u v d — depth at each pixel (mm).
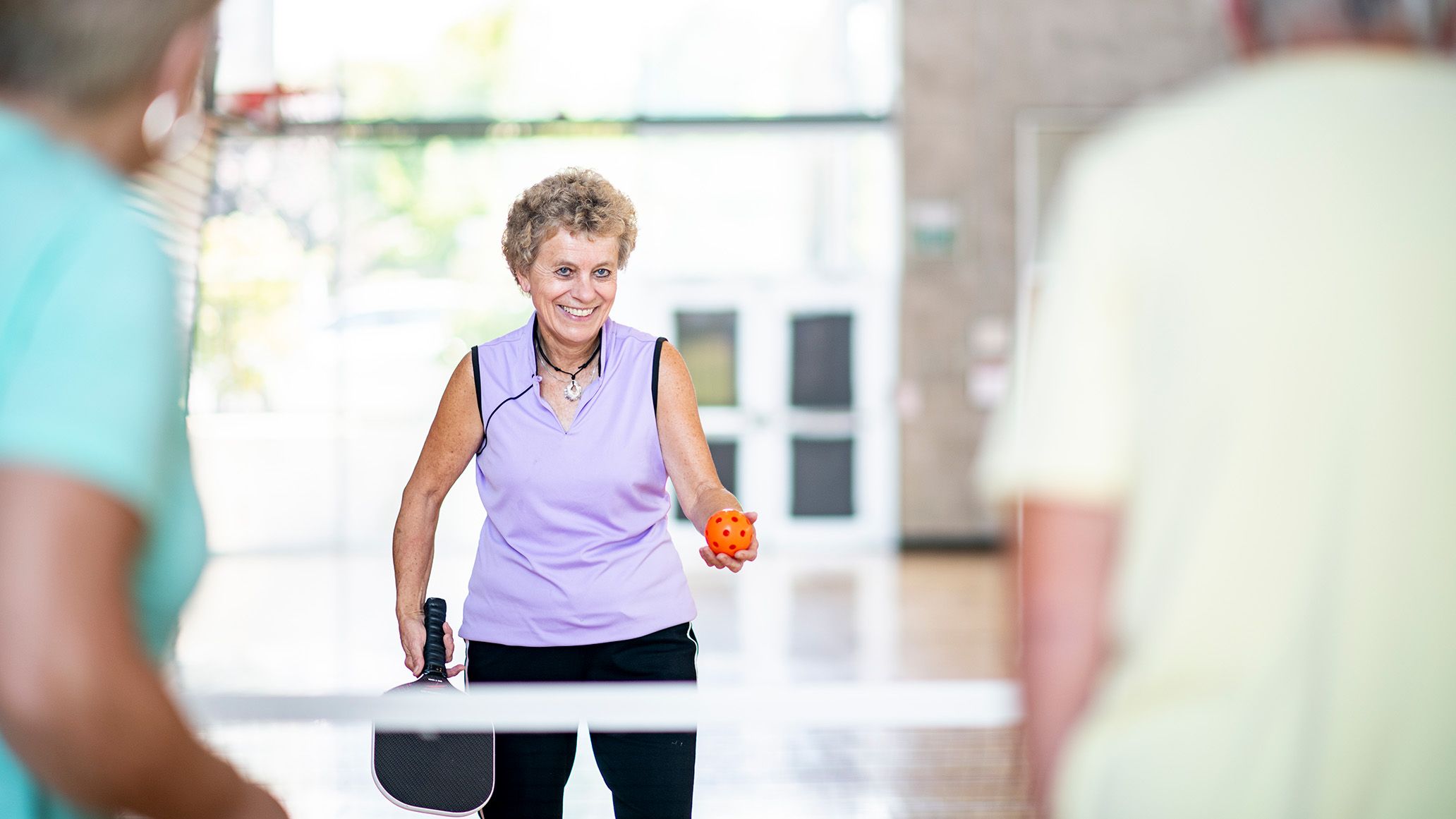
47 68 1096
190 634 7578
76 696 961
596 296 2582
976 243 12391
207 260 11727
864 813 4234
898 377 12320
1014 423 1214
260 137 11766
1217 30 12273
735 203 12359
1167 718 1116
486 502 2725
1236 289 1096
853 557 11766
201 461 11750
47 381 987
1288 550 1084
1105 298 1160
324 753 4875
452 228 12086
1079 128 12383
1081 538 1161
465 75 12250
